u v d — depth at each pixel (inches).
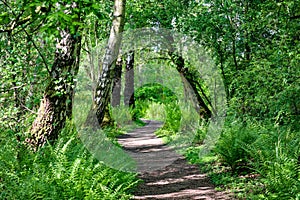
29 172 202.7
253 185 256.1
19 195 172.1
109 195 200.1
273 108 333.4
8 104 292.5
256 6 442.6
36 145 267.9
